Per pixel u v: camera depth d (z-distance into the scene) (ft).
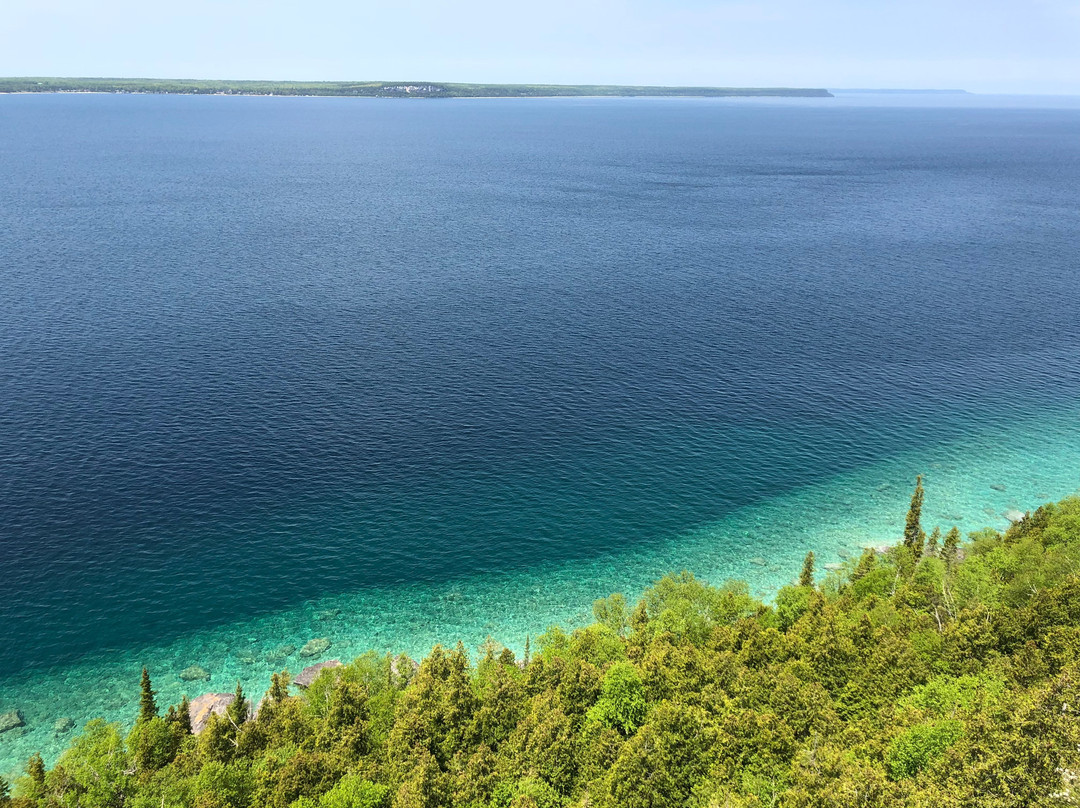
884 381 577.43
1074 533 350.64
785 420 516.32
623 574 375.25
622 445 480.23
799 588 324.19
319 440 469.98
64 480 416.05
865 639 275.39
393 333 646.74
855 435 499.10
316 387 539.29
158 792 229.86
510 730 249.14
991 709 219.82
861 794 192.75
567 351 621.31
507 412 515.09
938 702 238.89
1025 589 307.78
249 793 228.84
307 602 350.43
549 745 230.68
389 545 385.70
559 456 465.88
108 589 347.97
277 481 427.74
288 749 248.52
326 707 268.21
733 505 427.74
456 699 252.62
